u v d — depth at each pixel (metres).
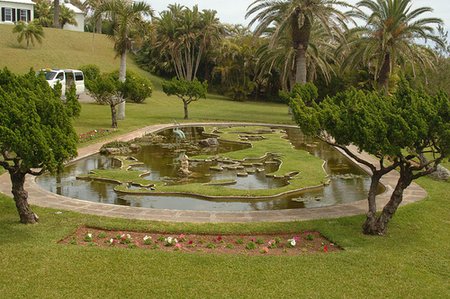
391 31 27.88
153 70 53.78
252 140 21.36
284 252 7.60
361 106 8.41
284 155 17.17
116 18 24.52
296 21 30.00
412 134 7.80
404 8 27.53
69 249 7.19
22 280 6.11
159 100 41.06
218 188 11.82
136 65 54.25
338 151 19.05
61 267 6.53
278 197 11.49
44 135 7.70
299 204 10.97
